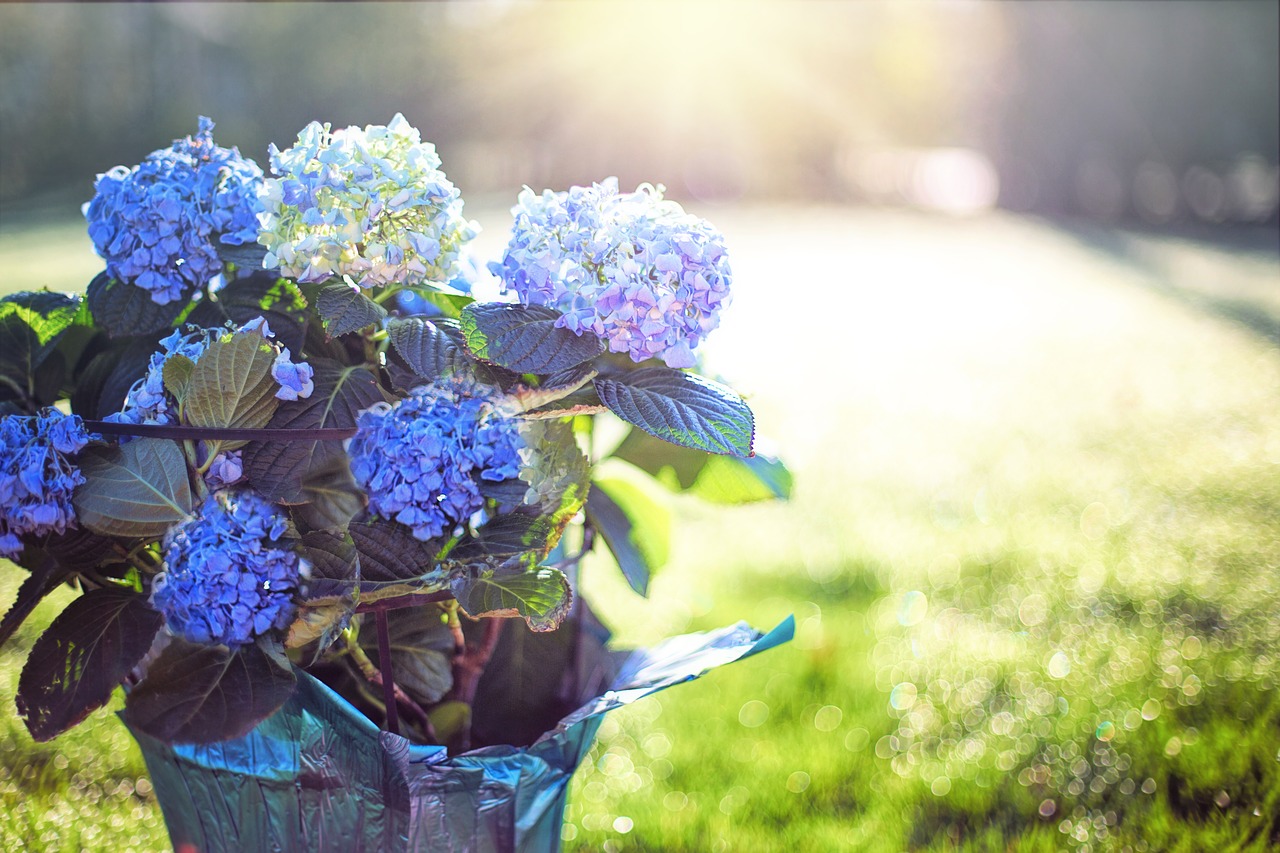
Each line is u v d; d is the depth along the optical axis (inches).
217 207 43.3
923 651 86.2
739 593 101.1
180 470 40.3
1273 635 84.7
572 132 939.3
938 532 117.6
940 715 75.9
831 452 155.5
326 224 41.2
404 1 902.4
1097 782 66.4
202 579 38.9
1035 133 770.8
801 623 92.9
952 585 101.1
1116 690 76.6
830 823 64.7
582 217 41.2
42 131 733.9
